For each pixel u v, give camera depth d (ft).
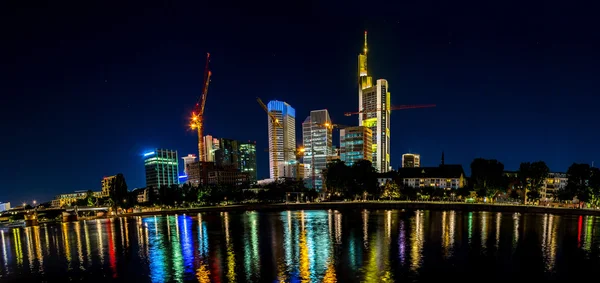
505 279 198.90
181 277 217.56
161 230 442.50
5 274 247.91
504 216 500.33
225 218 574.15
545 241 303.27
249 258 257.34
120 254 296.51
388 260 240.73
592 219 456.45
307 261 242.78
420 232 357.41
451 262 234.38
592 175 532.73
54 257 299.38
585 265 225.76
